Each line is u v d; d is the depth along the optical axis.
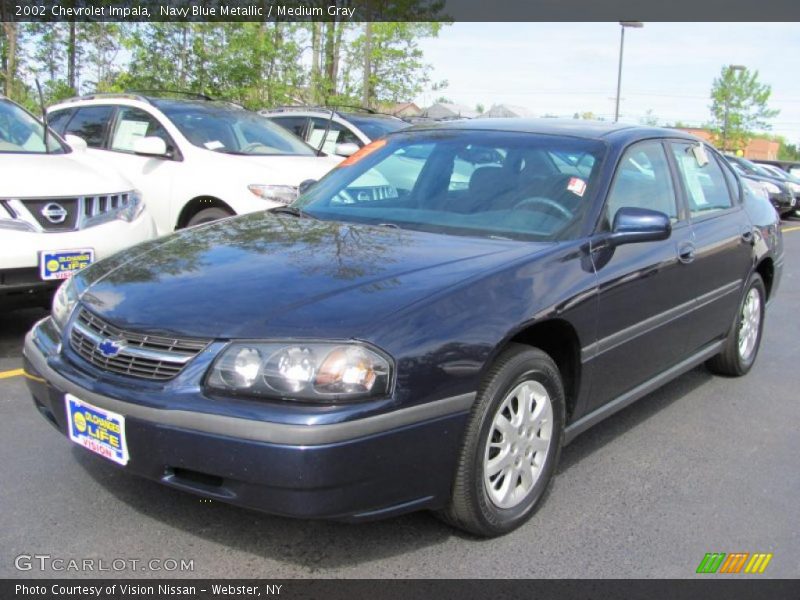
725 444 4.51
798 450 4.47
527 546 3.25
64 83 18.09
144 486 3.59
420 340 2.87
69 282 3.70
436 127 4.85
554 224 3.83
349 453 2.70
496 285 3.21
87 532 3.21
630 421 4.82
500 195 4.07
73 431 3.13
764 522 3.58
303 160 8.15
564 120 4.82
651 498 3.77
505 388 3.15
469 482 3.06
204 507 3.42
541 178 4.11
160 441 2.81
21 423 4.27
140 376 2.92
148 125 8.16
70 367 3.16
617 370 3.92
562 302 3.40
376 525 3.34
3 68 18.16
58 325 3.45
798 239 15.55
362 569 3.02
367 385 2.74
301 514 2.72
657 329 4.22
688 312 4.56
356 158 4.82
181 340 2.89
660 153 4.68
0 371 5.14
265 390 2.73
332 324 2.83
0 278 5.18
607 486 3.88
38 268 5.29
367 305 2.94
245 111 9.01
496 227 3.88
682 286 4.42
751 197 5.87
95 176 5.96
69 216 5.55
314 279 3.16
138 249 3.84
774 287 6.07
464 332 2.99
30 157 5.93
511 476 3.30
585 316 3.56
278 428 2.66
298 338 2.78
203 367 2.82
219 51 17.62
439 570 3.04
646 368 4.23
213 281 3.20
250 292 3.07
